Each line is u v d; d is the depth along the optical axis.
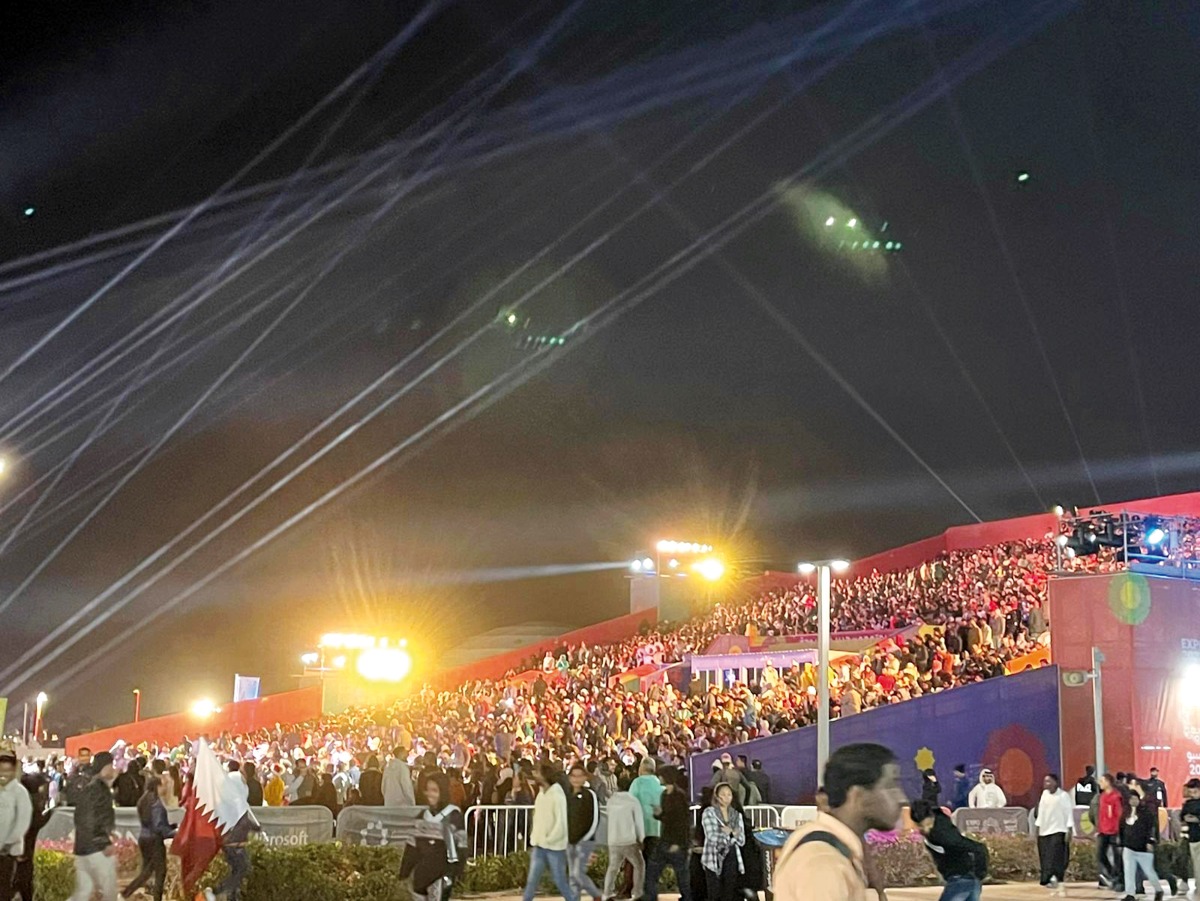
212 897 14.39
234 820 14.24
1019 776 26.59
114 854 13.53
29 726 66.00
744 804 21.50
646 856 15.81
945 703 26.42
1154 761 25.86
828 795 4.29
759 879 14.76
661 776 15.57
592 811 15.41
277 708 52.25
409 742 34.50
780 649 40.44
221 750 38.91
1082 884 21.64
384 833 17.36
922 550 48.97
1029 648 31.45
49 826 17.83
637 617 53.41
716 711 29.39
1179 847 20.86
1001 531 45.81
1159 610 26.69
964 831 22.31
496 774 22.77
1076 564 28.92
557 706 36.50
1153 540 27.45
